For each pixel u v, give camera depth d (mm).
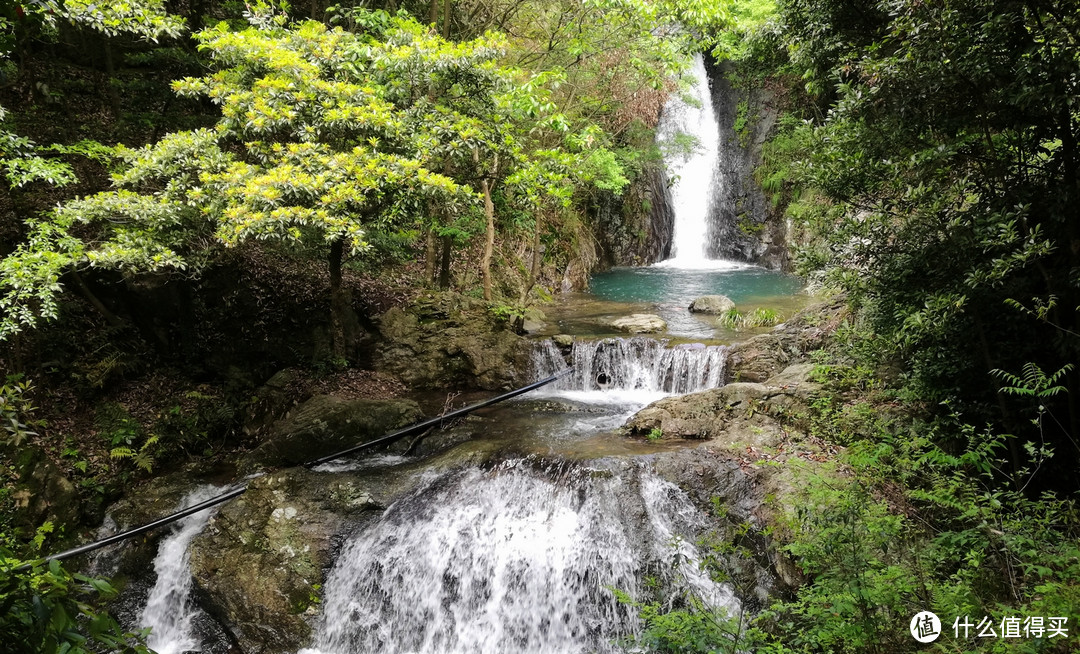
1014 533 4703
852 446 6242
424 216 9820
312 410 8477
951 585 4234
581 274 15922
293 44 8336
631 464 6973
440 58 8445
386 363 10148
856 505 4355
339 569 6668
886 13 6016
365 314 10742
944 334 5965
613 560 6359
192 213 8227
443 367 10172
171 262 7746
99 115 11133
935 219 5660
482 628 6602
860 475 5652
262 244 9742
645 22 10672
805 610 4410
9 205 9117
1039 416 5520
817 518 4562
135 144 10578
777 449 7059
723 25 12680
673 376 9852
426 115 8602
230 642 6547
